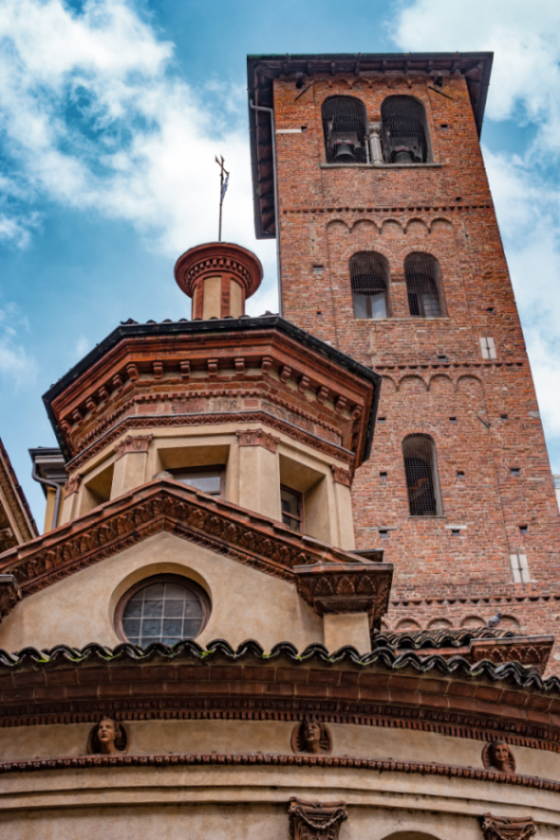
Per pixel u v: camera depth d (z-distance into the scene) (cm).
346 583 1730
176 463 2108
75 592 1742
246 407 2138
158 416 2127
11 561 1748
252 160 5003
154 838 1406
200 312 2583
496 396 3644
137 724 1484
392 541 3266
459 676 1525
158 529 1814
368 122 4631
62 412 2295
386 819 1468
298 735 1496
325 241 4128
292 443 2138
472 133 4559
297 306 3912
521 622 3109
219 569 1777
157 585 1783
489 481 3428
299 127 4569
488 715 1566
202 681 1476
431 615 3119
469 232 4175
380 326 3844
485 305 3919
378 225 4191
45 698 1474
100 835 1406
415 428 3547
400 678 1513
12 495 2516
